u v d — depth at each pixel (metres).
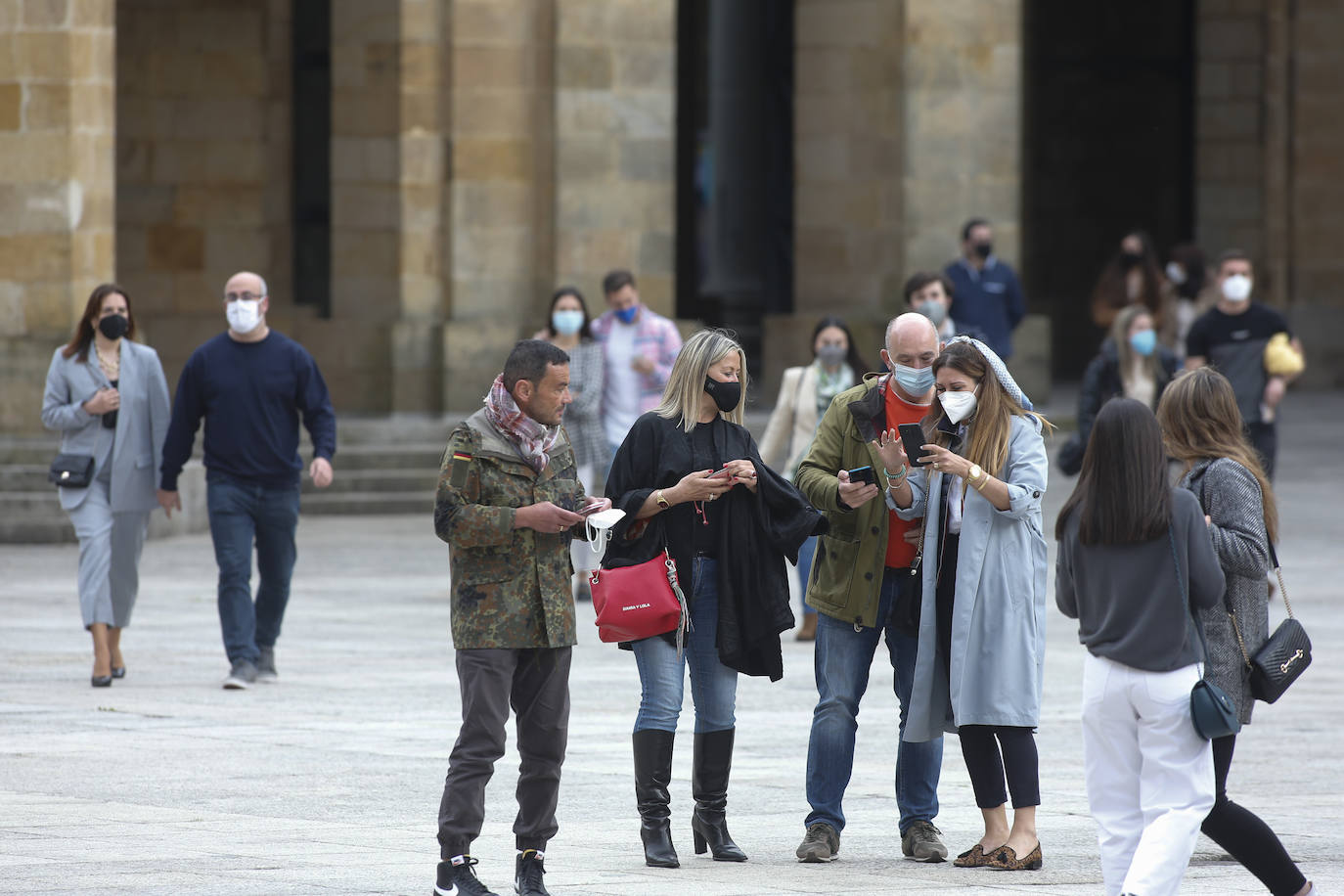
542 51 81.88
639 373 53.56
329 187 95.25
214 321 92.00
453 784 23.14
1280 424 100.75
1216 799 22.66
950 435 26.64
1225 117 118.44
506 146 81.62
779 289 117.06
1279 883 22.62
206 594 54.19
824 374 44.44
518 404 23.50
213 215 92.31
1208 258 118.94
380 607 51.75
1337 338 118.69
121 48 91.38
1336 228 118.38
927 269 87.12
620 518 24.77
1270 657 24.06
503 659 23.25
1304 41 117.75
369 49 81.94
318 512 73.44
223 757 32.72
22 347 66.88
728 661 26.06
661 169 82.88
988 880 24.62
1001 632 25.58
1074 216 126.94
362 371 82.19
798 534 26.05
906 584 26.56
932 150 86.88
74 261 67.44
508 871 25.17
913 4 86.44
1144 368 51.41
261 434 40.44
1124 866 21.81
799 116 89.62
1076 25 126.12
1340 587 55.44
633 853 26.33
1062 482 77.25
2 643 45.75
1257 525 24.34
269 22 92.06
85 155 67.69
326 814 28.27
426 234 81.69
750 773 32.16
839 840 26.72
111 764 32.09
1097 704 21.84
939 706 26.08
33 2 66.94
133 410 40.69
